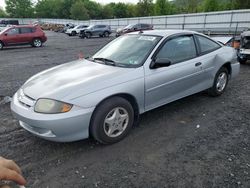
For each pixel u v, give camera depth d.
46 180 2.86
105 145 3.58
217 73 5.29
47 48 18.38
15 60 12.45
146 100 3.95
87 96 3.24
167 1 68.38
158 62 3.91
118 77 3.60
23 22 78.19
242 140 3.68
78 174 2.95
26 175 2.94
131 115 3.74
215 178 2.83
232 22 27.80
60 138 3.20
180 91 4.50
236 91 6.01
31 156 3.34
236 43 9.74
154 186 2.72
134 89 3.70
